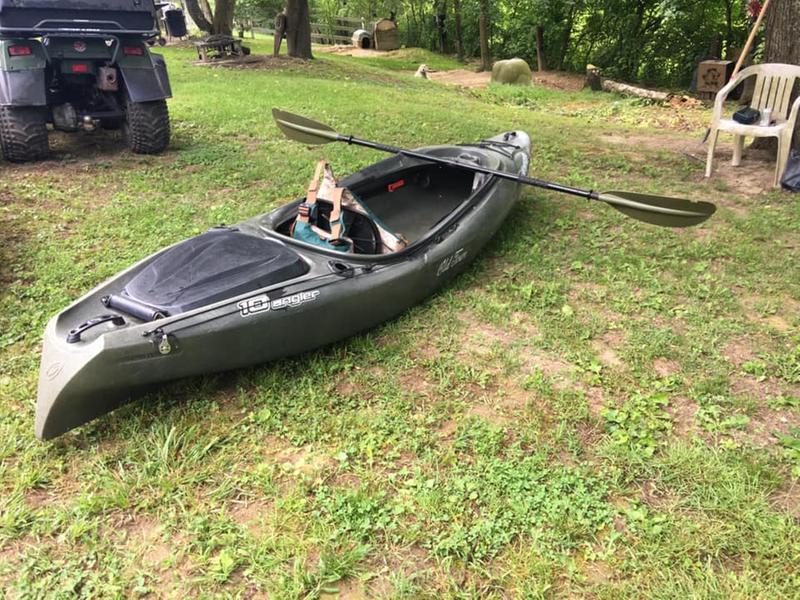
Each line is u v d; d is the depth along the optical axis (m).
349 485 3.03
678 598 2.44
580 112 13.47
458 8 26.25
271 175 7.23
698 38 18.42
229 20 23.88
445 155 5.93
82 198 6.51
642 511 2.83
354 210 4.42
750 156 7.88
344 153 8.07
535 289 4.80
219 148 8.34
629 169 7.57
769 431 3.35
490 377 3.82
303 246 4.08
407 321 4.40
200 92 11.97
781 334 4.16
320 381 3.79
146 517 2.86
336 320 3.89
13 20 6.77
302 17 18.19
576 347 4.09
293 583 2.52
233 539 2.72
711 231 5.73
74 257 5.19
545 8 19.86
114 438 3.34
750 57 16.06
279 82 13.48
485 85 18.25
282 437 3.35
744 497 2.89
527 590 2.49
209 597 2.48
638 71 19.80
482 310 4.51
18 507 2.87
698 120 11.95
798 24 6.96
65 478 3.08
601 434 3.35
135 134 7.81
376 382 3.79
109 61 7.61
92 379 3.05
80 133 8.95
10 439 3.27
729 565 2.62
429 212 5.79
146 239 5.54
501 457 3.21
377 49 29.27
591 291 4.78
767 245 5.41
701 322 4.32
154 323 3.21
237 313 3.44
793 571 2.57
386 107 10.97
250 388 3.74
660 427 3.38
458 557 2.65
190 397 3.66
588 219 6.08
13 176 7.03
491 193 5.16
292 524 2.80
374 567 2.62
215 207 6.25
